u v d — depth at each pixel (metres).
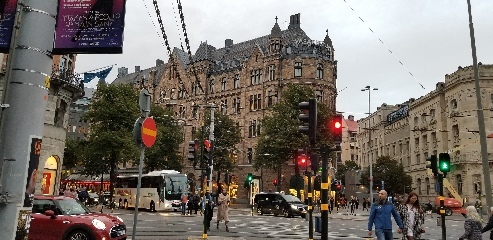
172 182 36.59
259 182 56.81
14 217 4.90
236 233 19.34
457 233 23.66
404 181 60.44
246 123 61.25
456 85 52.75
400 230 11.58
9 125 5.05
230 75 65.62
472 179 49.06
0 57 26.53
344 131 129.25
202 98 68.06
